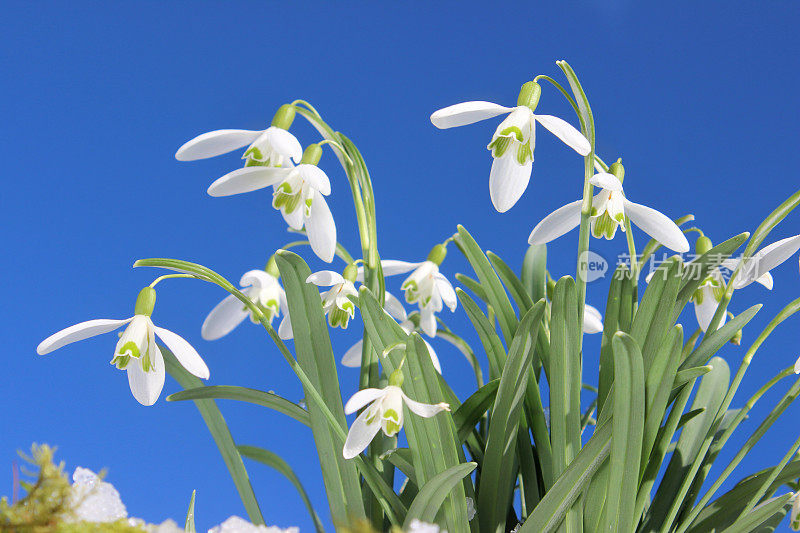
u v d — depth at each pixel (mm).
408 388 379
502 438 385
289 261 389
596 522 379
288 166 397
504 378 384
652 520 398
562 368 385
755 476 402
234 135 388
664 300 383
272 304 434
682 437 411
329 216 391
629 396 360
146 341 372
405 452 394
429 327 441
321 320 392
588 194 384
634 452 362
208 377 374
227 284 383
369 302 378
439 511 376
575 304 383
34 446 310
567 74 380
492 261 432
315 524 403
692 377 370
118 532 312
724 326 392
